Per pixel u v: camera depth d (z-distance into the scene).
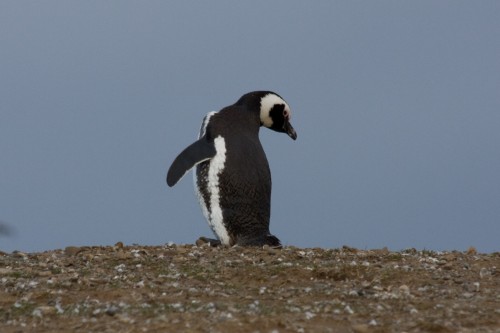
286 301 35.25
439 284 39.34
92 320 31.88
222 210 50.78
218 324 30.48
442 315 33.00
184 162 49.69
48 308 33.38
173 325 30.56
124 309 33.16
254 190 51.12
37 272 40.59
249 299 35.50
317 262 43.38
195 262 43.53
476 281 40.09
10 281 38.75
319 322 31.70
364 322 31.83
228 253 46.22
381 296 36.22
